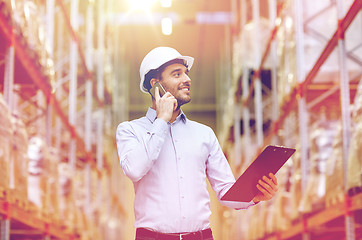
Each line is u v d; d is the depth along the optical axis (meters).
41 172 5.96
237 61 12.72
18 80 6.30
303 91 6.77
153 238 2.54
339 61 5.18
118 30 17.36
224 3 15.89
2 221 4.64
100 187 12.09
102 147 12.70
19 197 5.02
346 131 4.95
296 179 6.84
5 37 4.77
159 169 2.60
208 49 18.89
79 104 11.96
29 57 5.61
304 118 6.73
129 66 20.58
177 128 2.70
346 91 5.09
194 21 16.56
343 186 4.86
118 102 18.92
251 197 2.68
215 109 23.03
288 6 7.48
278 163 2.52
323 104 8.05
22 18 5.23
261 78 11.55
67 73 10.67
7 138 4.57
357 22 6.23
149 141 2.46
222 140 18.50
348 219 4.72
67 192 7.61
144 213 2.57
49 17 7.36
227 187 2.75
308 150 6.61
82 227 8.93
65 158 10.18
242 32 11.48
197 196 2.62
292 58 7.16
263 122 12.87
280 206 7.50
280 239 7.72
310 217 6.21
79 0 11.50
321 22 6.82
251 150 12.20
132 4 15.84
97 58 12.06
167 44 18.59
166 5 12.52
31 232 6.93
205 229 2.62
